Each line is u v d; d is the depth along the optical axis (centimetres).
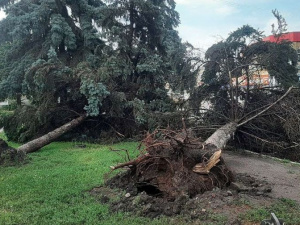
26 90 1216
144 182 602
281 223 432
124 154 912
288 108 968
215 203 508
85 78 1091
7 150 848
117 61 1185
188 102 1180
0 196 575
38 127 1227
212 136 904
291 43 1109
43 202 544
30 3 1298
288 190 635
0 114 1251
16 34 1214
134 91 1255
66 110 1235
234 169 805
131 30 1295
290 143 991
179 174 574
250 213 480
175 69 1224
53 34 1225
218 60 1180
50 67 1095
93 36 1272
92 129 1248
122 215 487
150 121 1097
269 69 1047
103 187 621
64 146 1097
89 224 455
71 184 634
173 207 500
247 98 1097
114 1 1279
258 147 1052
